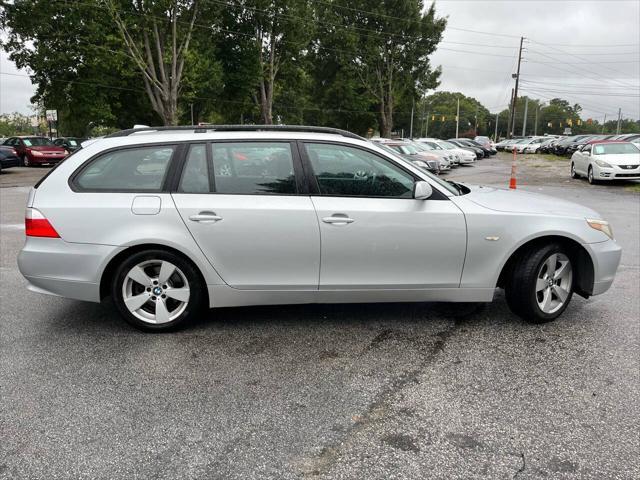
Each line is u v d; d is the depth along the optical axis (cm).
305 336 417
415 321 448
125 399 318
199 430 285
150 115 3706
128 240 397
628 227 923
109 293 435
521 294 425
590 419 293
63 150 2719
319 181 406
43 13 2573
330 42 4397
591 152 1859
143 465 255
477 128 13000
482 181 1959
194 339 412
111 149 410
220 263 405
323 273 409
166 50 2672
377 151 410
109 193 403
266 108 3678
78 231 399
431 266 412
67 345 400
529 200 447
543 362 366
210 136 411
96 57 2605
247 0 3231
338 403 313
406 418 296
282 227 398
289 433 282
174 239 398
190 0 2591
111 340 410
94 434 281
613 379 339
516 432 281
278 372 354
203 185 405
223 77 3425
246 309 480
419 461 257
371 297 419
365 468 253
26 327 438
